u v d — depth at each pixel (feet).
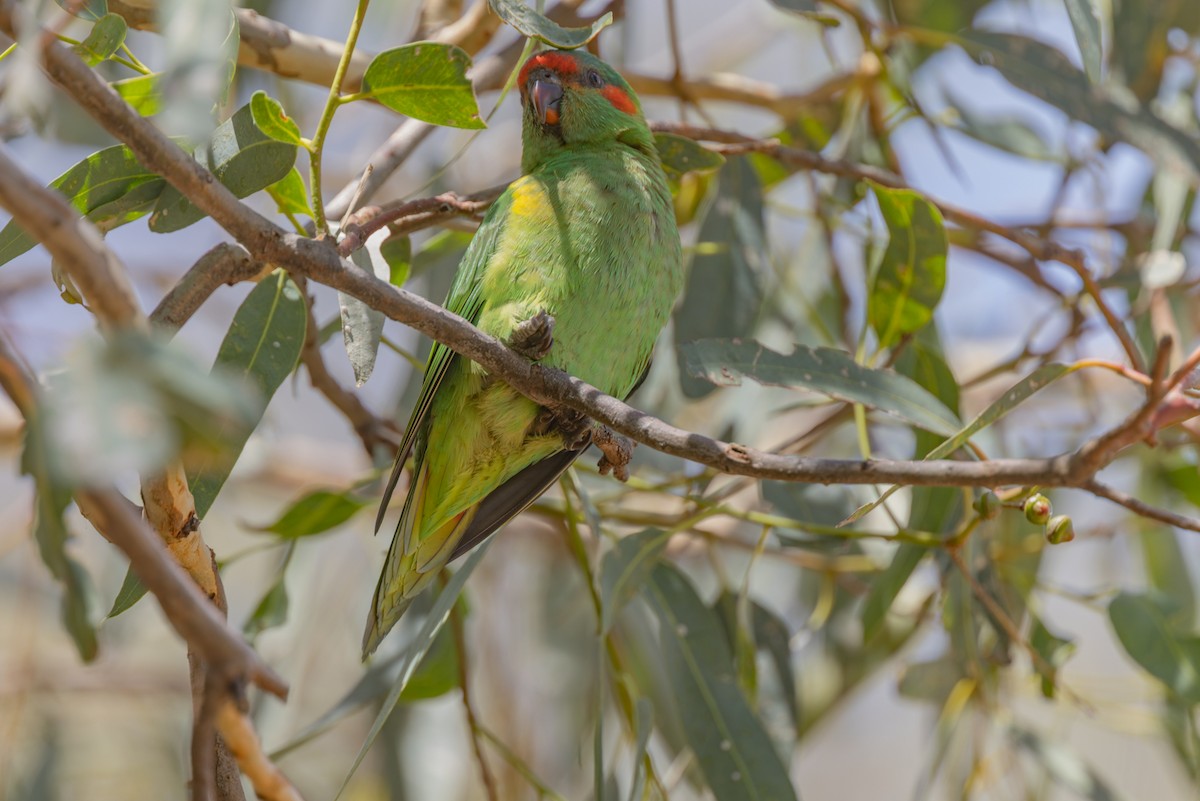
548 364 23.34
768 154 28.30
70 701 39.91
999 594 26.89
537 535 39.04
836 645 35.47
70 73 14.89
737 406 33.73
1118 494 15.76
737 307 28.71
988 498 20.63
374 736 20.75
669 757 33.91
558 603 37.99
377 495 30.81
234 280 17.83
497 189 25.29
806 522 27.81
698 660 25.99
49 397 9.66
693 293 28.76
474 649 36.78
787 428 41.29
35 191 11.03
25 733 37.29
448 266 34.42
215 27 15.37
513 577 39.01
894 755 48.47
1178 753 30.09
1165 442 29.86
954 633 26.35
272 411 39.83
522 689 37.19
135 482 27.04
